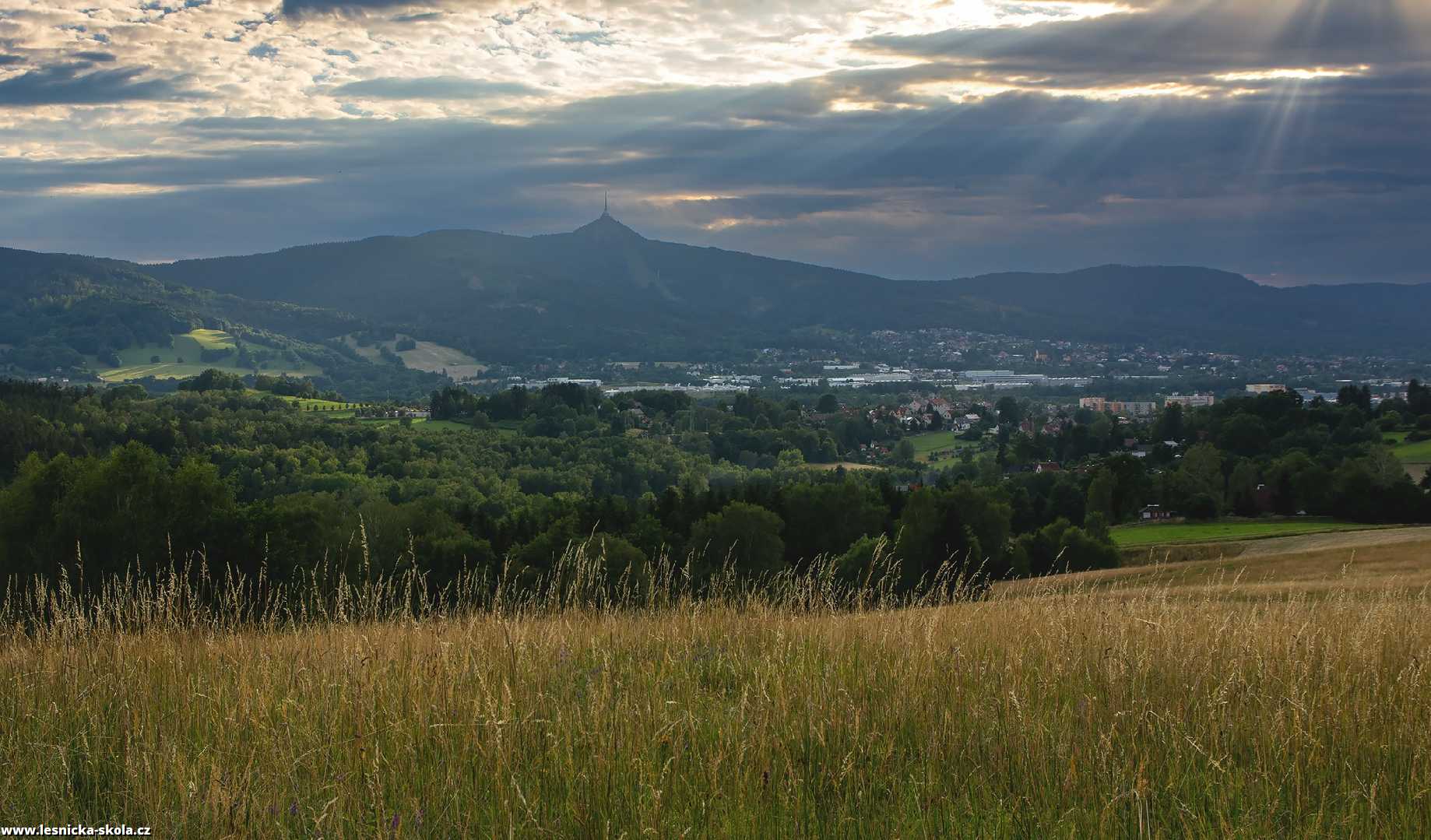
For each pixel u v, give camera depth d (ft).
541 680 18.57
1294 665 19.24
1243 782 14.43
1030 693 18.24
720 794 13.55
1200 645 21.18
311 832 13.07
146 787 13.93
